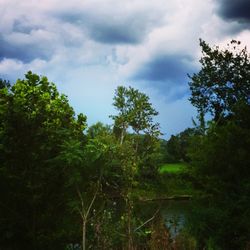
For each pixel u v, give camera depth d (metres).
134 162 8.62
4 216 8.62
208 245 10.79
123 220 8.75
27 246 8.80
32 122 8.76
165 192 9.69
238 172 12.05
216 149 12.32
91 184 8.52
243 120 13.16
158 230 9.55
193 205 12.09
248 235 10.70
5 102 9.25
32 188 8.25
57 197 8.76
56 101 11.34
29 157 8.61
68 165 8.08
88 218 8.78
